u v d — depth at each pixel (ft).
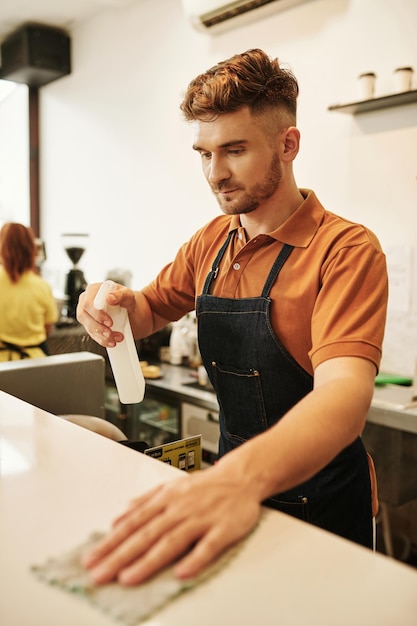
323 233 3.55
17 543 1.87
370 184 8.59
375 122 8.43
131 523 1.85
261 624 1.49
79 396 5.20
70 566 1.73
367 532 4.00
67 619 1.52
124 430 10.46
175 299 4.59
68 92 15.65
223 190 3.43
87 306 3.73
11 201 17.95
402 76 7.64
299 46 9.41
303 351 3.57
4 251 9.78
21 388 4.84
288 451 2.18
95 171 14.82
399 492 7.21
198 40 11.35
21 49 14.88
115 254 14.39
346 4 8.65
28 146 17.20
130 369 3.70
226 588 1.64
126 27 13.24
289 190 3.67
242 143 3.21
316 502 3.74
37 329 10.34
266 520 2.02
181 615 1.53
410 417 6.68
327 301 3.24
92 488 2.25
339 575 1.70
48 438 2.81
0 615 1.53
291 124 3.46
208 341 4.01
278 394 3.73
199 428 8.88
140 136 13.16
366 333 2.98
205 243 4.32
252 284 3.77
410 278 8.18
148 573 1.67
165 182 12.55
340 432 2.38
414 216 8.09
